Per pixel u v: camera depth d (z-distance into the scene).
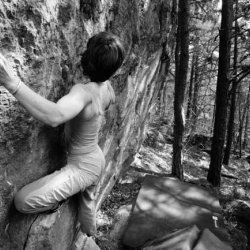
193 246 4.02
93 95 2.37
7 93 2.09
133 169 9.49
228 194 9.60
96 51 2.27
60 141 2.84
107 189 5.75
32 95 1.91
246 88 24.86
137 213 5.52
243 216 7.40
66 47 2.69
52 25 2.43
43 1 2.28
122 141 5.76
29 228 2.50
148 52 6.10
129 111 5.67
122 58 2.38
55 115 2.00
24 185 2.50
